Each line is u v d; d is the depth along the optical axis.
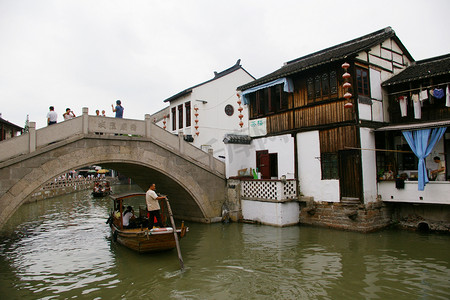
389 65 13.83
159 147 13.61
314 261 8.81
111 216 13.08
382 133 12.98
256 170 15.77
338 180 12.27
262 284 7.45
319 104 13.02
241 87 16.12
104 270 8.89
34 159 10.80
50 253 10.66
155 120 28.12
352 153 11.88
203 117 21.05
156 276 8.30
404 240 10.56
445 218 11.59
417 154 11.21
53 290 7.57
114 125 12.61
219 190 15.30
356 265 8.39
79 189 37.00
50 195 28.39
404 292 6.77
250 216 14.24
